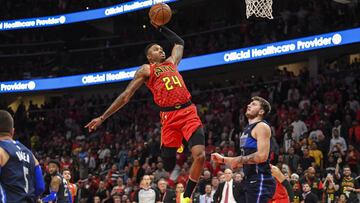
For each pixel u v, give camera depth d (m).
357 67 20.64
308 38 20.28
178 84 6.32
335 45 19.52
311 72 22.06
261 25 22.83
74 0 29.36
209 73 24.97
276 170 7.93
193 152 6.11
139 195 13.38
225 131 18.72
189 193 6.13
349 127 16.64
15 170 5.39
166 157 6.40
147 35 28.47
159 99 6.33
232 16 27.52
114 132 24.02
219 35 25.72
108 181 17.34
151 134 20.64
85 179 18.92
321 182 13.59
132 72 25.52
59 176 10.56
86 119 25.58
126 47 28.73
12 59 30.78
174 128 6.26
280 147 17.19
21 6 30.36
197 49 25.03
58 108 27.56
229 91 23.23
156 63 6.47
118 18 29.81
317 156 15.41
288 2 23.66
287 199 7.99
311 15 21.62
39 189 5.59
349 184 13.27
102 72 26.33
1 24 29.08
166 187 13.50
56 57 30.19
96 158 20.94
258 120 6.74
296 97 19.75
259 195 6.58
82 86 26.86
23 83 27.78
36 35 31.34
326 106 17.97
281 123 17.95
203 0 23.91
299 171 14.45
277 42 21.11
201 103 23.28
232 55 22.33
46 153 23.52
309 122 17.70
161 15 6.60
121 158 19.44
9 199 5.33
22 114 27.39
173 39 6.77
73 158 19.86
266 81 23.69
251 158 6.48
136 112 24.56
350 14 20.53
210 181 14.71
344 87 18.86
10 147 5.41
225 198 11.94
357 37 19.02
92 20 27.39
